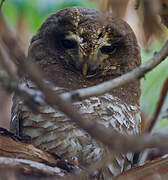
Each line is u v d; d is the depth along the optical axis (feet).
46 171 22.62
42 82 12.60
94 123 12.40
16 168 21.95
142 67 16.98
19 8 37.50
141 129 33.55
